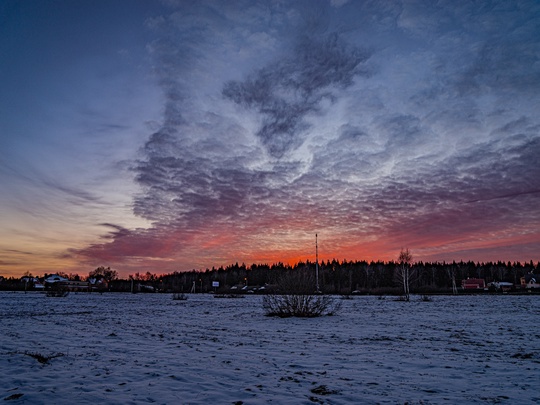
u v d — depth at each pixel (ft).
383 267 419.95
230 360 29.07
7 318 66.59
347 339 40.91
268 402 18.54
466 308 94.17
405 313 78.38
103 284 424.46
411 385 21.70
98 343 37.73
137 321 62.54
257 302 143.54
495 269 460.14
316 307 71.51
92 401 18.70
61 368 26.17
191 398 19.24
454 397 19.31
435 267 456.45
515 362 28.14
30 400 18.84
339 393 20.08
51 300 148.66
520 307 97.04
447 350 33.53
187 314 79.20
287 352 32.65
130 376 23.93
